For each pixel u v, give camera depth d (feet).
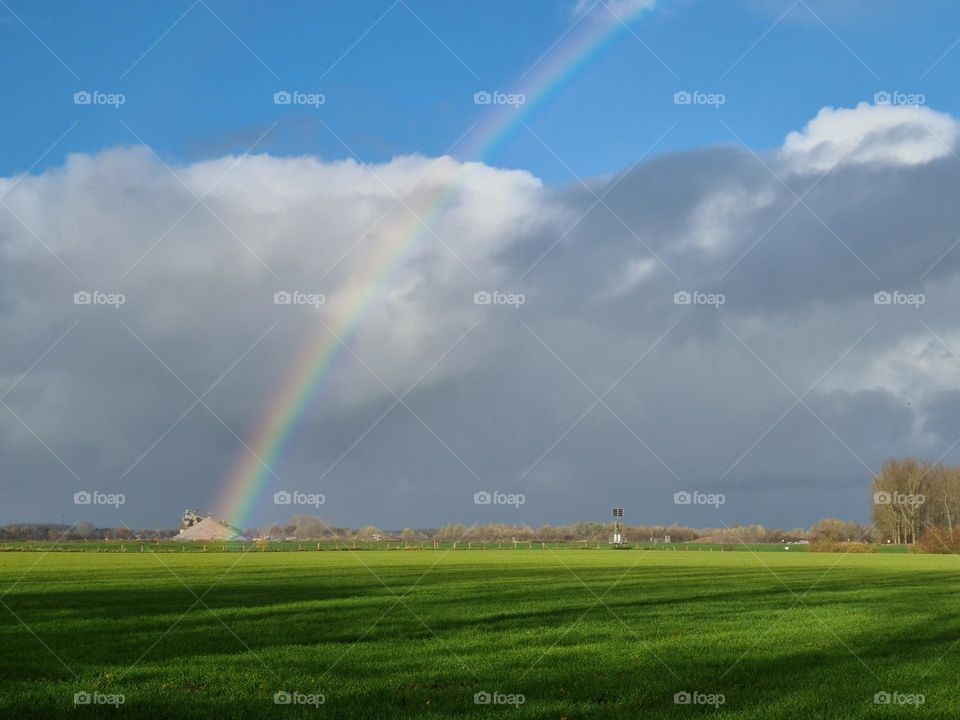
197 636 79.82
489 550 379.14
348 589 131.03
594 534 504.84
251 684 58.65
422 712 51.47
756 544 488.85
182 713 50.78
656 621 93.04
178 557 266.77
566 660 68.59
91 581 148.15
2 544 389.39
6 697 54.29
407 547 419.54
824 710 53.21
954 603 114.52
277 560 243.40
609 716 51.16
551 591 128.98
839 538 401.90
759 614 100.32
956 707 54.08
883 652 73.46
